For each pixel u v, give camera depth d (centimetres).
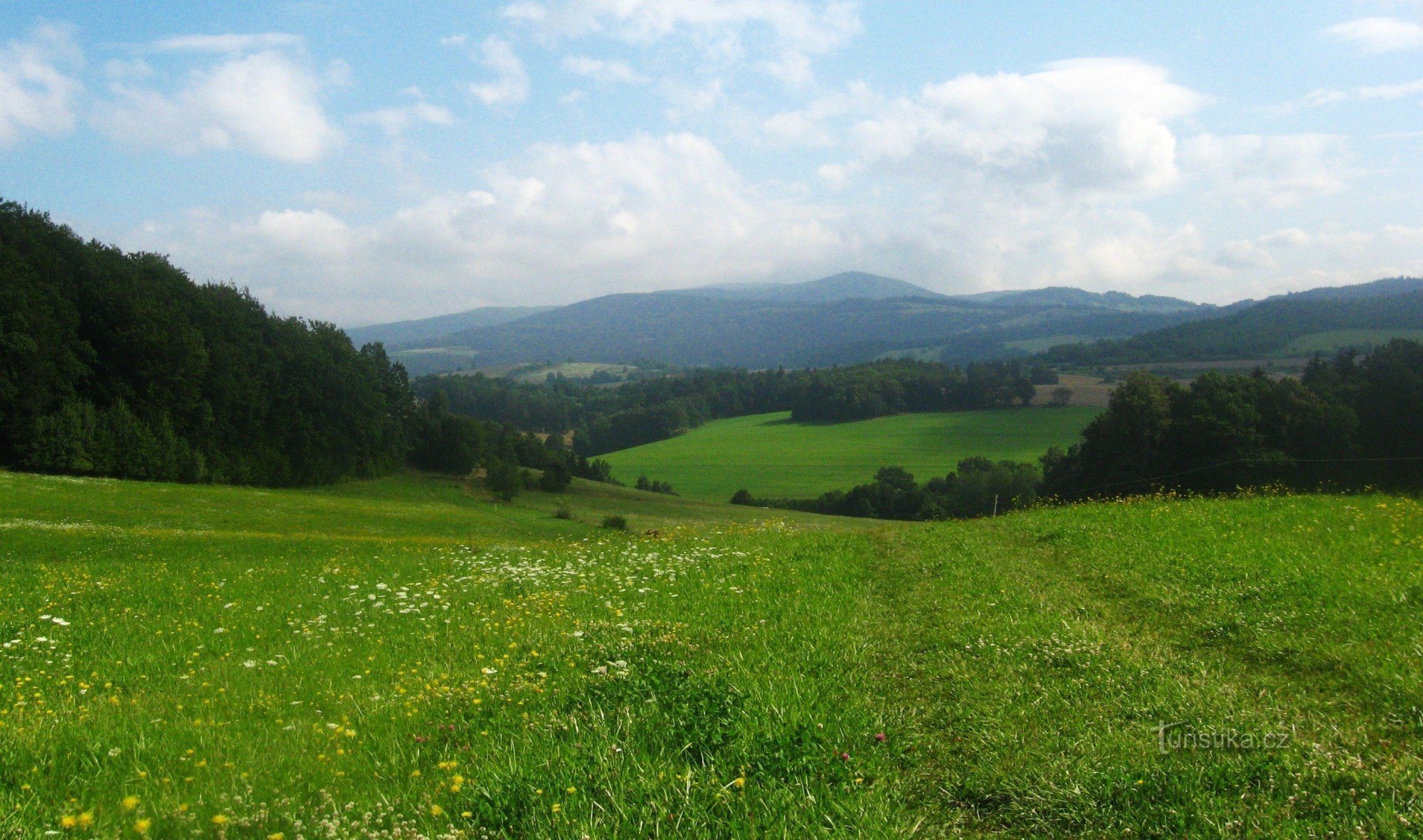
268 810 494
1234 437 5150
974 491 9081
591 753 572
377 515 6506
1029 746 630
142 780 543
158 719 690
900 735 666
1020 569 1498
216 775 559
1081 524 2017
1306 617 937
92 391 6694
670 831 469
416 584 1558
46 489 5259
